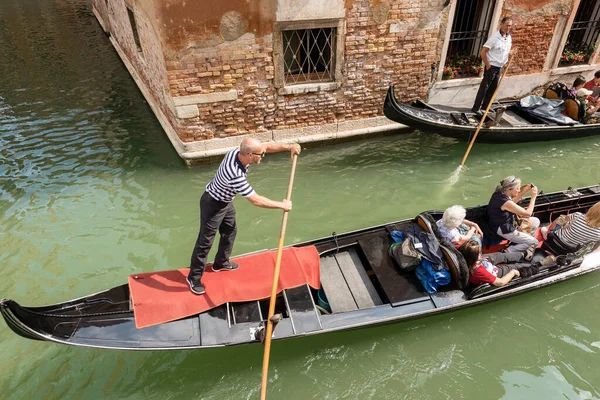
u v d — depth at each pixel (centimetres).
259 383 381
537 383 386
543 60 827
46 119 831
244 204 602
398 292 405
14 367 388
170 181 648
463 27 797
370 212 587
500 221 453
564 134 723
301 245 448
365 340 418
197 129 657
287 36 681
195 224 565
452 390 379
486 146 743
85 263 502
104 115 848
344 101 714
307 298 387
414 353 410
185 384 379
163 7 547
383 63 700
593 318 448
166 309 354
